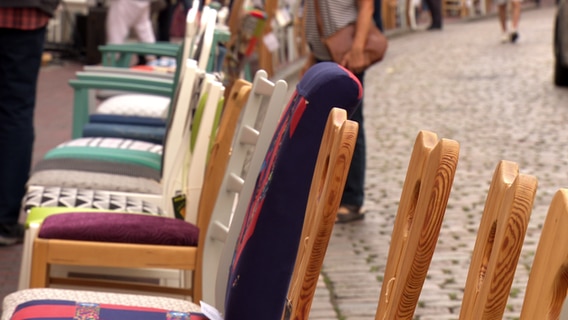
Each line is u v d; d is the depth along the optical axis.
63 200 4.23
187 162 4.34
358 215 6.66
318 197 2.04
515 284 5.26
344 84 2.42
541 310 1.30
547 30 23.98
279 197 2.47
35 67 5.76
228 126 3.43
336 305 4.98
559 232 1.28
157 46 7.79
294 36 16.28
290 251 2.50
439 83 14.33
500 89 13.52
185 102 4.36
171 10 15.55
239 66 8.49
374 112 11.75
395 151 9.32
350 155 1.85
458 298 5.11
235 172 3.36
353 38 6.25
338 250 5.98
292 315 2.01
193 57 5.04
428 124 10.81
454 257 5.84
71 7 16.62
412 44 21.11
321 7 6.27
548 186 7.73
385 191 7.62
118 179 4.62
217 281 2.95
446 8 33.75
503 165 1.50
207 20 4.98
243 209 2.93
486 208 1.54
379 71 16.08
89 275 3.83
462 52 18.91
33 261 3.41
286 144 2.46
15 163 5.78
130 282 3.75
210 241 3.39
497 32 24.12
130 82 6.36
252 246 2.51
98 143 5.41
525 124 10.69
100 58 15.49
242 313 2.55
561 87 13.58
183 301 2.98
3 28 5.63
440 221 1.59
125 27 11.87
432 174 1.60
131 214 3.60
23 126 5.77
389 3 24.92
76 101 6.38
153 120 6.36
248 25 8.36
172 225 3.49
